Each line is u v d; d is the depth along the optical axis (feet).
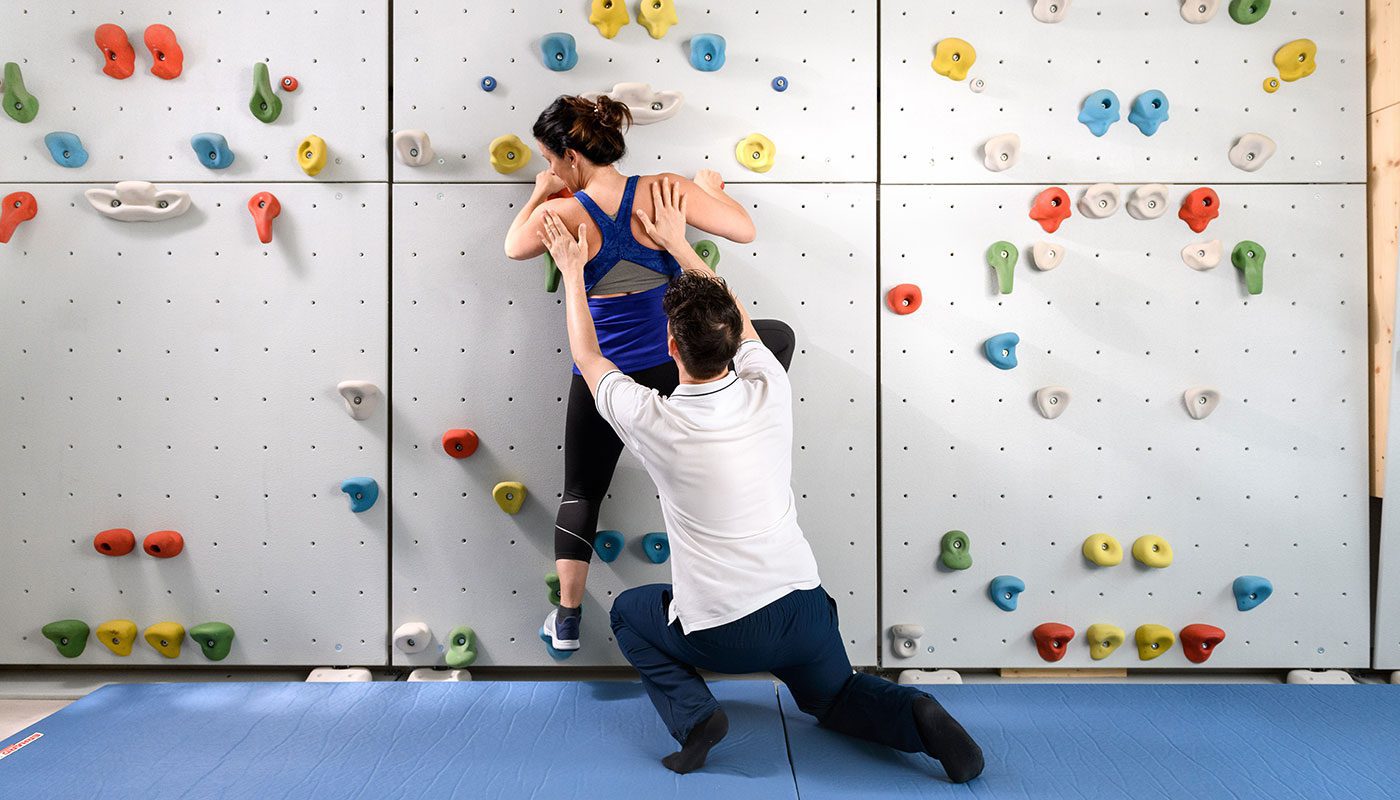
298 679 8.67
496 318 8.46
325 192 8.42
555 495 8.53
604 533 8.41
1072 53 8.38
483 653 8.61
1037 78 8.38
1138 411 8.48
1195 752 6.62
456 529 8.55
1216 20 8.36
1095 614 8.54
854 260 8.42
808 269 8.42
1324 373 8.45
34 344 8.48
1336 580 8.51
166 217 8.36
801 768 6.39
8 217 8.23
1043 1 8.28
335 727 7.11
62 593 8.57
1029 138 8.41
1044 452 8.51
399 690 7.82
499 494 8.33
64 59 8.34
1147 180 8.40
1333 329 8.45
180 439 8.51
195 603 8.56
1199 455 8.50
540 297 8.45
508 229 8.43
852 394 8.46
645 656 6.70
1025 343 8.47
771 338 7.68
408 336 8.46
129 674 8.75
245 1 8.37
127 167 8.38
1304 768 6.36
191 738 6.92
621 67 8.38
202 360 8.48
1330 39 8.34
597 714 7.34
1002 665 8.57
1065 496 8.52
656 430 6.11
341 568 8.55
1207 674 8.71
